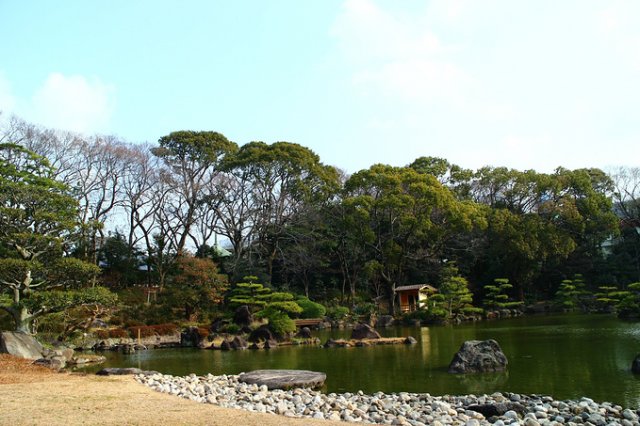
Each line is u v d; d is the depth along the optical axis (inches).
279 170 1535.4
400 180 1443.2
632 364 502.3
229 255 1690.5
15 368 554.3
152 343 956.6
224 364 667.4
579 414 347.6
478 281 1739.7
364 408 377.4
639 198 1838.1
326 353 741.9
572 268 1670.8
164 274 1499.8
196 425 287.0
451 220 1438.2
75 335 928.9
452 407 383.6
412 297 1615.4
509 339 804.0
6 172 735.1
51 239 732.0
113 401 364.5
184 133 1509.6
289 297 971.3
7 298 764.0
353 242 1589.6
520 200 1732.3
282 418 307.6
